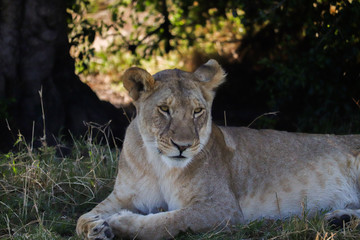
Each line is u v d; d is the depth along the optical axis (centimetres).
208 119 723
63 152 1065
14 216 745
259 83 1341
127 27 1897
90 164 926
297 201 782
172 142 672
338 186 802
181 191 718
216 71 748
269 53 1534
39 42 1162
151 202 745
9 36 1121
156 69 1727
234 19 1580
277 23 1352
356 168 821
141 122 715
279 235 654
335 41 1225
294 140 827
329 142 836
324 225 668
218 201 714
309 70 1275
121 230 666
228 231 682
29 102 1145
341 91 1273
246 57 1606
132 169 744
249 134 817
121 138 1214
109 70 1728
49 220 736
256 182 776
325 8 1202
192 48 1722
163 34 1544
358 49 1238
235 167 770
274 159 796
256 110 1470
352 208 807
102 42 1848
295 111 1379
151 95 706
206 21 1705
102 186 857
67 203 804
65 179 857
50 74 1186
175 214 680
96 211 723
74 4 1388
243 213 763
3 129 1067
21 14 1141
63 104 1203
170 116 684
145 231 663
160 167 726
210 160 735
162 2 1570
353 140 852
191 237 662
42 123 1129
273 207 773
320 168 802
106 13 1989
